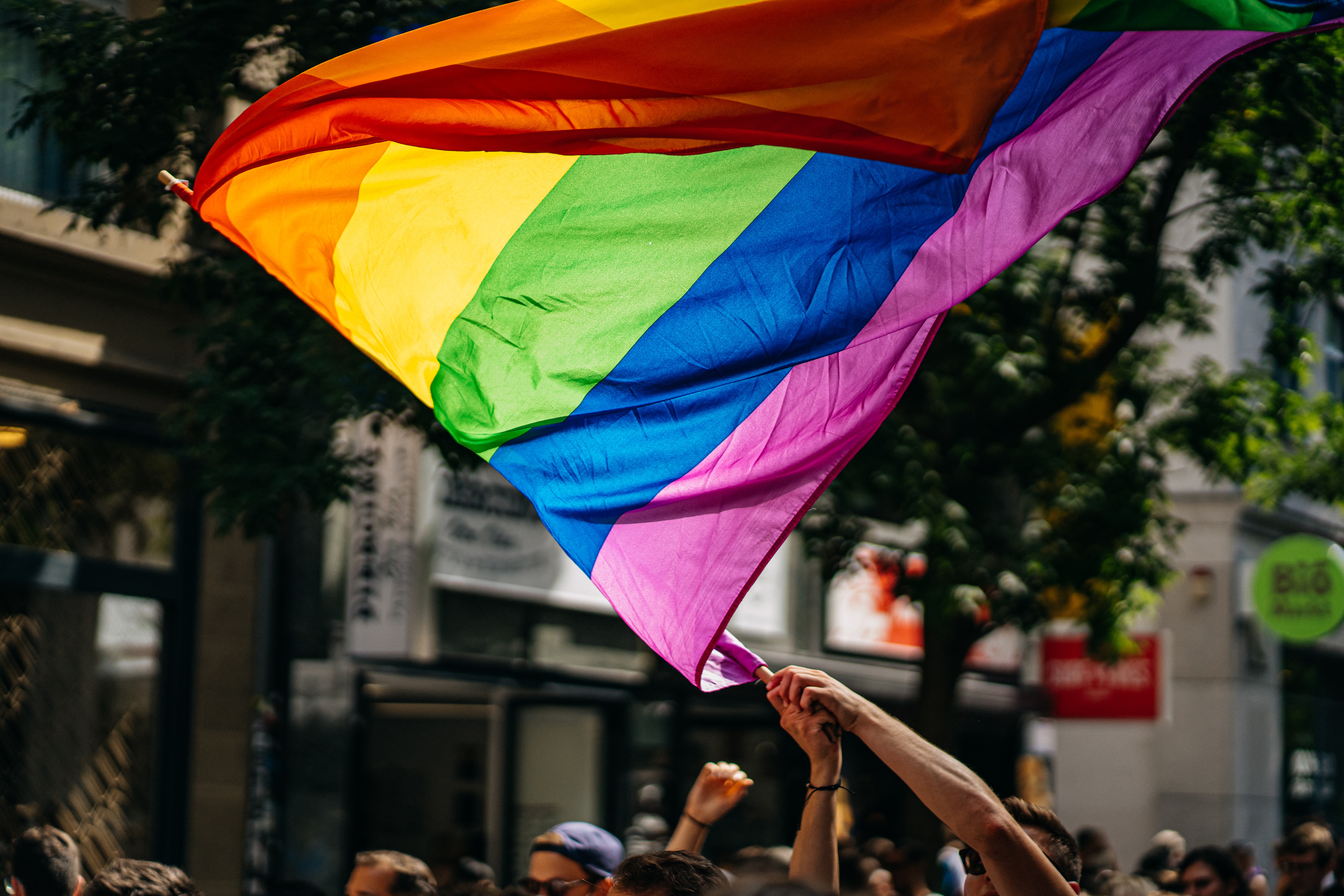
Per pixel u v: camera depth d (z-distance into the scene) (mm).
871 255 3789
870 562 12609
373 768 14164
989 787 2918
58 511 9305
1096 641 11508
